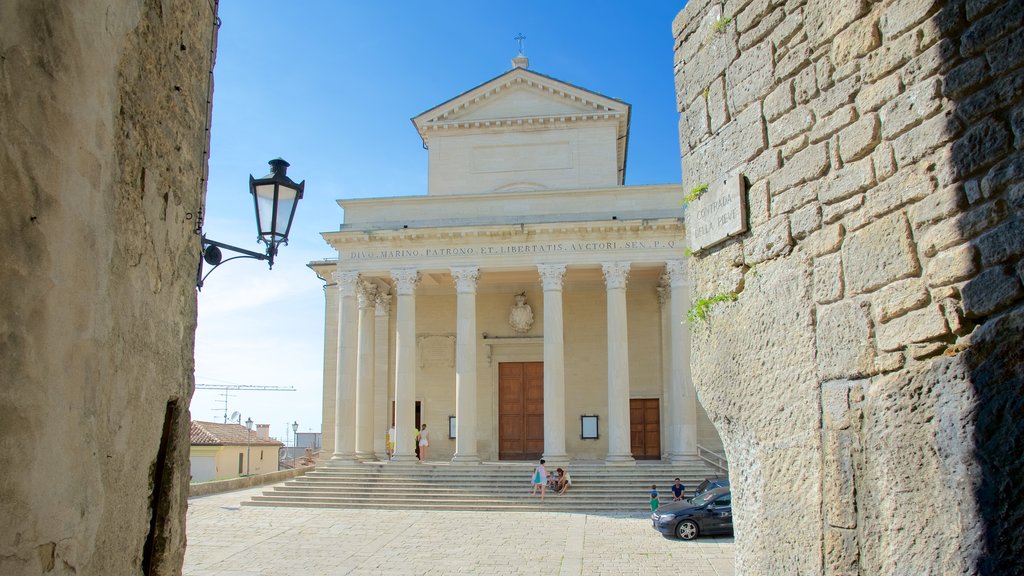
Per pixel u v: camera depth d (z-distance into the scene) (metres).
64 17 4.54
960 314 6.02
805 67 7.88
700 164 9.73
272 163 13.03
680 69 10.31
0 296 3.91
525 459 43.25
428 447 43.44
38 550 4.29
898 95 6.71
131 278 5.64
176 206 6.65
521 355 44.12
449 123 44.72
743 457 8.57
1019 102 5.66
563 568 20.36
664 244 38.09
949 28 6.24
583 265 38.50
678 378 36.94
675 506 25.72
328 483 35.75
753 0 8.73
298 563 21.66
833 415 7.18
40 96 4.29
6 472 3.94
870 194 6.97
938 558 5.94
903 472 6.35
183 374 6.87
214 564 21.61
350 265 39.66
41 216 4.30
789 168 8.03
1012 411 5.52
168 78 6.40
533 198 39.97
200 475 58.41
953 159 6.15
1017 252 5.58
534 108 44.84
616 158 44.19
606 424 42.59
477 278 38.94
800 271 7.79
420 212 40.59
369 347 40.25
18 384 4.06
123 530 5.51
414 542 24.84
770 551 7.95
